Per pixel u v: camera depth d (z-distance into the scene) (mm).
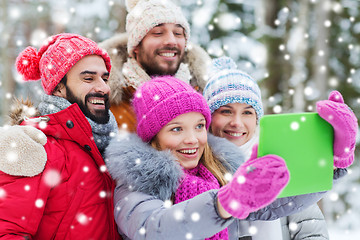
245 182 922
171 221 1066
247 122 1724
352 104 5672
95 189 1399
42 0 7984
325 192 1312
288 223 1683
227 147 1541
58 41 1496
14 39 7914
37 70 1592
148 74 2078
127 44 2170
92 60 1498
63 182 1360
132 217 1188
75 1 7578
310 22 6527
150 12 1975
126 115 1954
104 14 7715
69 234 1343
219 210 1014
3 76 7312
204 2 6520
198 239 1071
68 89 1485
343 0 6113
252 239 1480
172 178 1288
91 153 1463
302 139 1044
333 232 4191
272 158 941
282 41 5969
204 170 1453
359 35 6246
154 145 1412
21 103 1577
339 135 1066
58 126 1430
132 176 1271
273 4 6250
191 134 1366
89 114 1489
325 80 5492
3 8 7387
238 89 1686
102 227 1386
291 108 5793
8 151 1263
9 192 1265
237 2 6738
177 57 2057
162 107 1362
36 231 1303
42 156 1305
